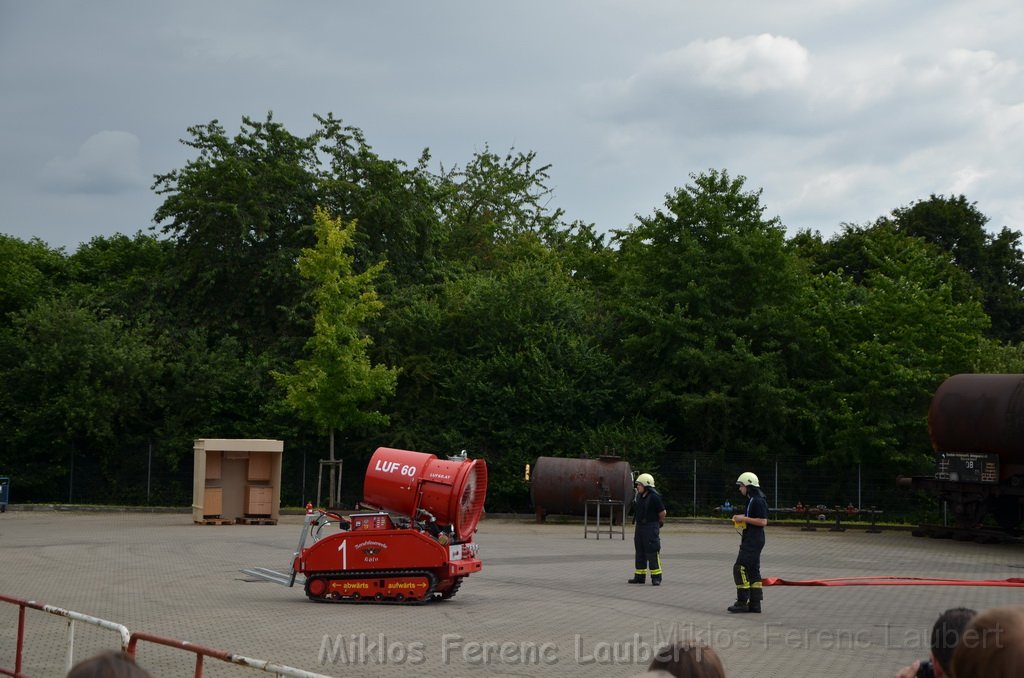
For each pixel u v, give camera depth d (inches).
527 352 1563.7
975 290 2106.3
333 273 1449.3
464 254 2379.4
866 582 560.1
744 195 1628.9
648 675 117.6
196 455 1266.0
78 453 1561.3
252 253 1723.7
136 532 1119.6
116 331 1609.3
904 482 1201.4
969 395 1114.7
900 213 2399.1
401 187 1817.2
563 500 1352.1
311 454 1573.6
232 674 401.4
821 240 2283.5
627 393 1562.5
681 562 879.1
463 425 1549.0
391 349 1589.6
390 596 593.9
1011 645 110.6
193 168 1748.3
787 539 1147.9
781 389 1469.0
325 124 1834.4
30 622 531.2
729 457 1494.8
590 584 703.7
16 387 1562.5
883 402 1462.8
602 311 1732.3
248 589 661.9
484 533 1198.3
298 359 1600.6
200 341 1621.6
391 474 626.2
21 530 1131.3
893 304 1525.6
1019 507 1108.5
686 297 1561.3
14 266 1868.8
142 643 467.2
